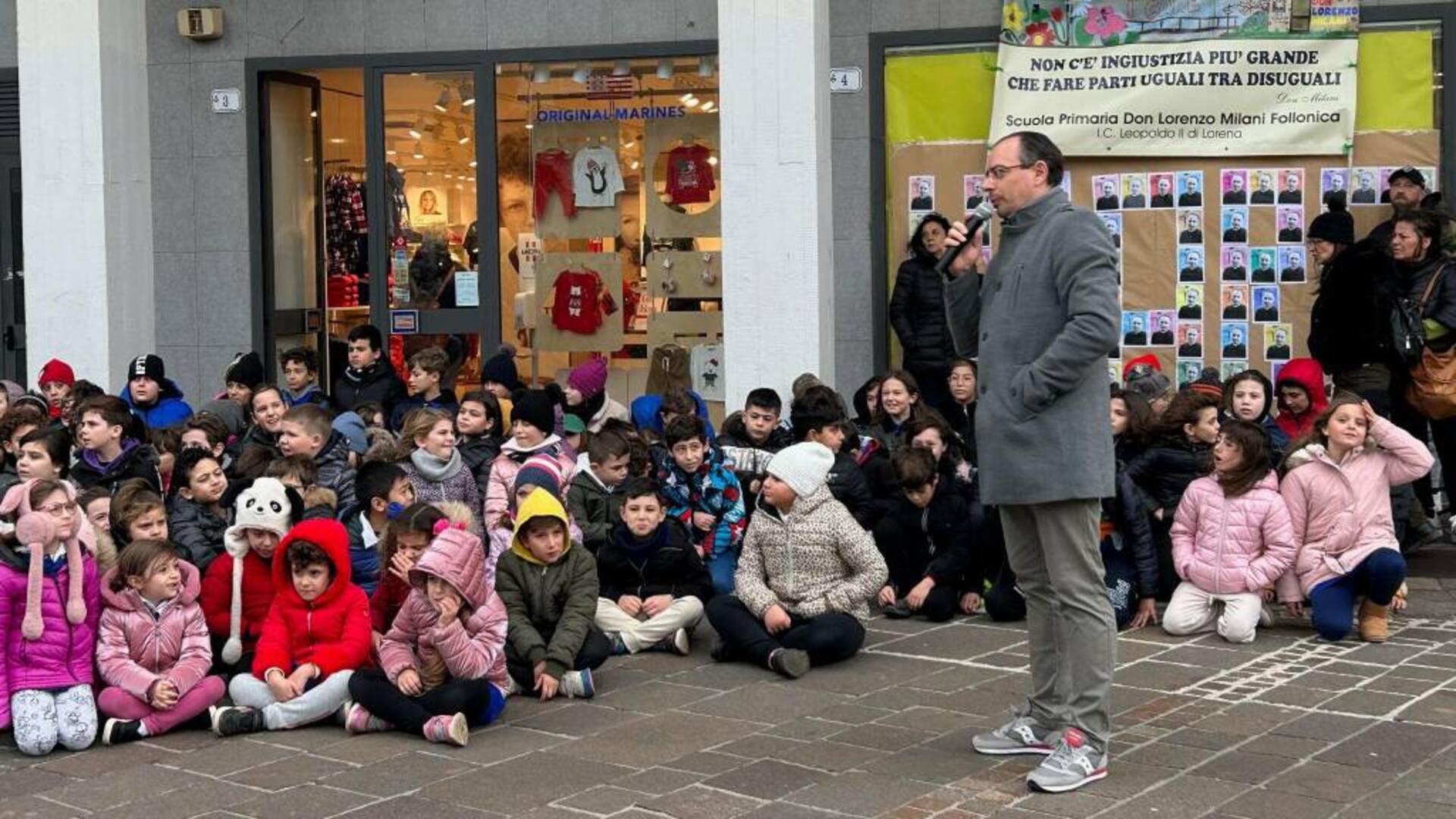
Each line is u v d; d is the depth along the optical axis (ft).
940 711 22.57
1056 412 18.79
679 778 19.71
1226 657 25.36
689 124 40.60
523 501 24.72
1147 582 27.68
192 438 28.50
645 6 40.22
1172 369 37.63
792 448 26.16
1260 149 36.60
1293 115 36.45
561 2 40.65
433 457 28.91
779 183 34.42
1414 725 21.29
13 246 44.86
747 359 34.81
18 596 21.93
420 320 42.27
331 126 42.55
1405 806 18.04
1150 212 37.42
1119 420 28.76
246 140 42.11
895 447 31.58
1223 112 36.70
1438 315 31.86
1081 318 18.42
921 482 28.27
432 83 41.60
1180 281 37.42
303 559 22.72
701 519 28.73
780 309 34.55
